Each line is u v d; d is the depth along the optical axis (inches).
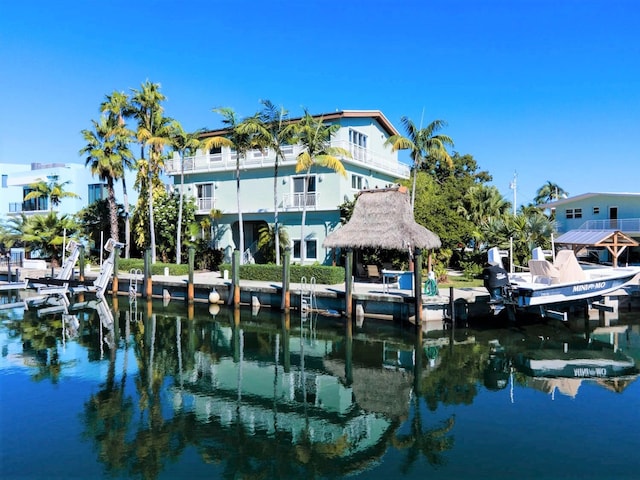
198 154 1375.5
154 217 1333.7
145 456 326.0
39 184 1609.3
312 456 327.6
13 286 946.7
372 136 1315.2
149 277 1001.5
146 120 1269.7
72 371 529.3
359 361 579.8
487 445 341.7
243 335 721.0
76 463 314.3
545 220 1222.3
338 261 1144.2
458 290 835.4
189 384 487.8
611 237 1127.0
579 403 424.8
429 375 519.5
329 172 1173.1
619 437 352.2
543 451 330.3
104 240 1537.9
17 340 683.4
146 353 615.2
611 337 682.2
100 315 880.3
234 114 1083.3
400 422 387.2
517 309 749.3
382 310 776.9
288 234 1232.2
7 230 1574.8
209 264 1336.1
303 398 447.8
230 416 400.2
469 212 1501.0
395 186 917.2
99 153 1267.2
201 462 317.7
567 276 720.3
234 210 1290.6
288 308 837.2
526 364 557.0
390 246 813.9
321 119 1064.2
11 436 355.9
